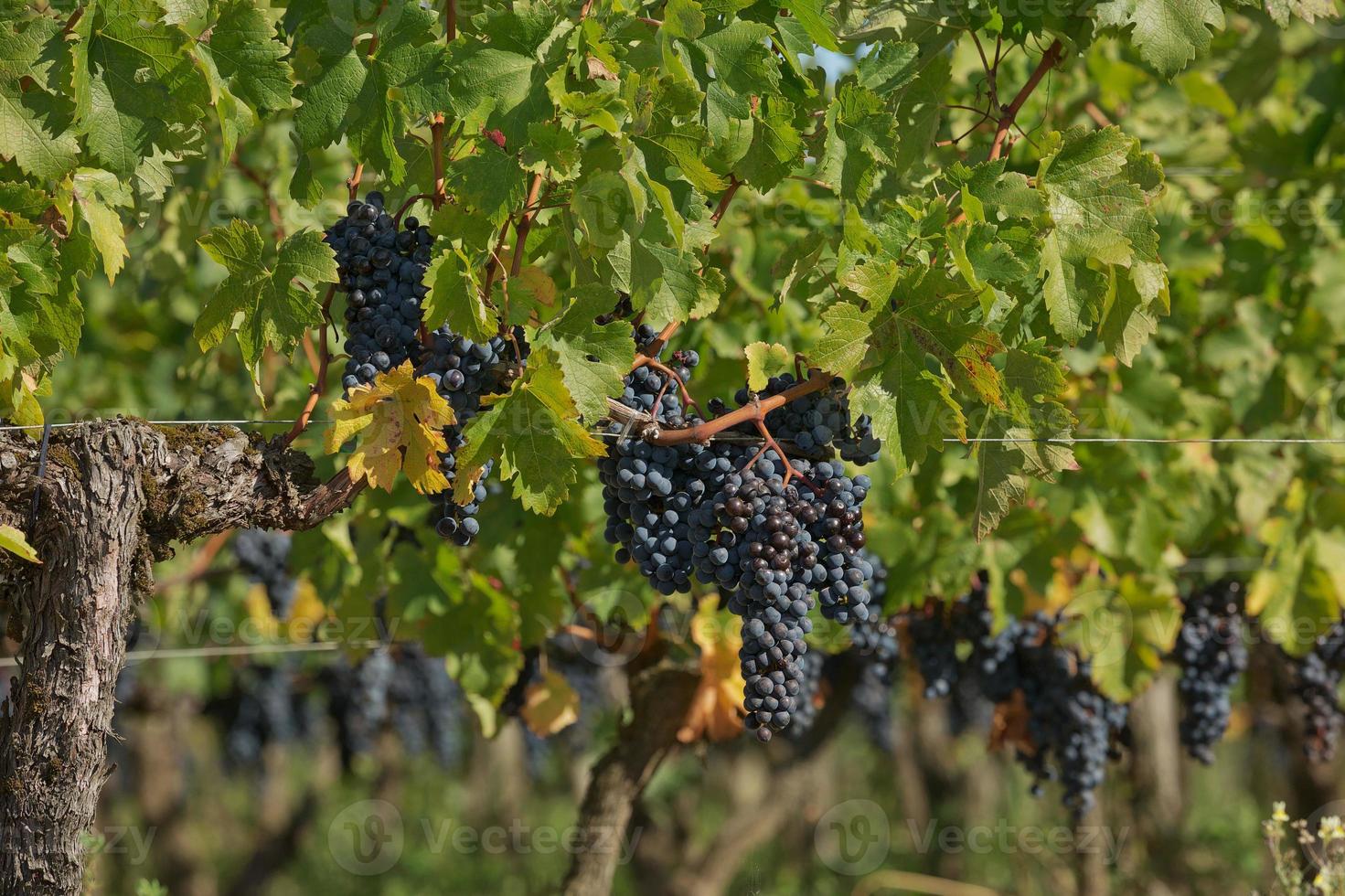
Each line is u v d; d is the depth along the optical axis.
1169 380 6.11
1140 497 5.89
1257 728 11.31
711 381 5.92
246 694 10.35
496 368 3.37
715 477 3.39
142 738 12.98
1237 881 12.94
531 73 3.30
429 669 9.85
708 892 9.08
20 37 3.26
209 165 5.66
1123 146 3.60
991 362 3.68
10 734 3.12
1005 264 3.42
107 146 3.30
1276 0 3.97
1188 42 3.76
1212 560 6.61
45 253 3.42
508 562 6.11
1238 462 6.32
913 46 3.80
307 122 3.38
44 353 3.54
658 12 3.62
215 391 7.06
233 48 3.33
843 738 19.06
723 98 3.43
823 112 3.90
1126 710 6.49
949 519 5.84
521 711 6.51
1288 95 7.50
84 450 3.16
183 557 7.32
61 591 3.12
